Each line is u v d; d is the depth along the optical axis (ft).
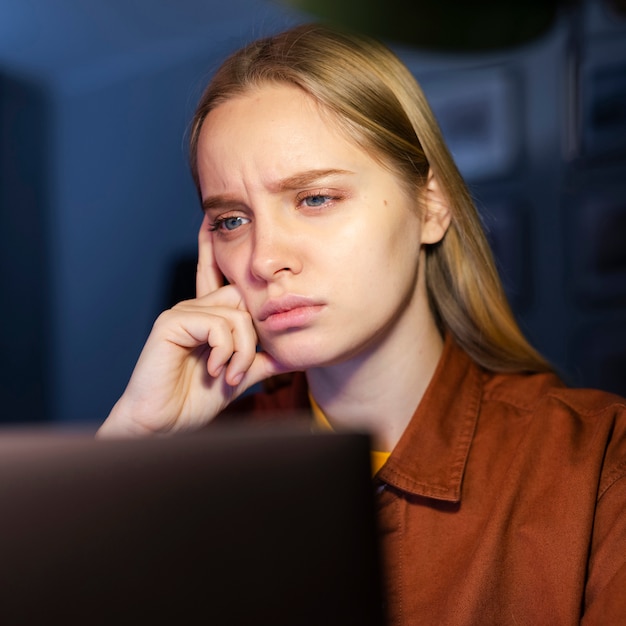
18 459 1.31
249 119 3.17
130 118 14.78
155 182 14.55
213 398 3.59
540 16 5.26
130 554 1.32
